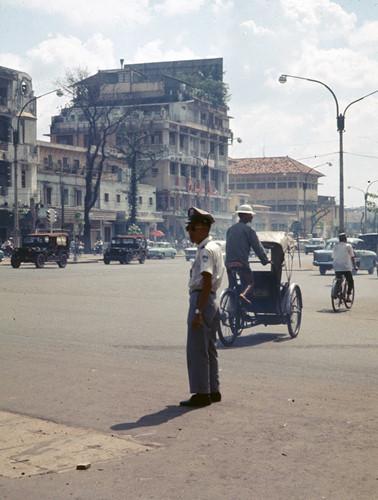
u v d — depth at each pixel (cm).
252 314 1545
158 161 9800
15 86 7156
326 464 555
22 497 486
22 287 2652
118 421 689
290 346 1210
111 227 9006
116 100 10325
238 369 984
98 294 2331
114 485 508
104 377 918
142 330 1402
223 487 503
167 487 504
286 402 774
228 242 1252
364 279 3422
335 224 16338
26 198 7256
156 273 3878
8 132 7081
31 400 780
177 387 855
